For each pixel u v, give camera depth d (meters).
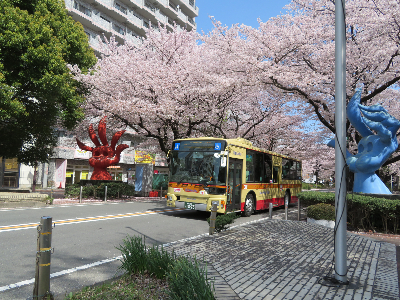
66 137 33.12
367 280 4.78
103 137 20.27
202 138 12.30
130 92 18.58
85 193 18.61
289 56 15.49
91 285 4.59
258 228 9.23
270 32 15.70
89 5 37.56
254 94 20.61
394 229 9.39
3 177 23.48
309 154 23.06
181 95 17.50
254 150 14.22
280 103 20.64
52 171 32.84
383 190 11.63
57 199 17.47
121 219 10.95
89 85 18.30
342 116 4.89
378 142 11.65
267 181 15.45
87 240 7.50
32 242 7.09
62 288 4.46
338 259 4.62
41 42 13.91
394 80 14.04
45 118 16.11
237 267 5.27
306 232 8.85
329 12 15.30
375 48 13.91
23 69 13.73
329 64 14.73
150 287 4.19
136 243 4.88
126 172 40.59
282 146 25.84
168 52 20.77
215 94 17.55
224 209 11.42
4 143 16.25
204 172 11.84
